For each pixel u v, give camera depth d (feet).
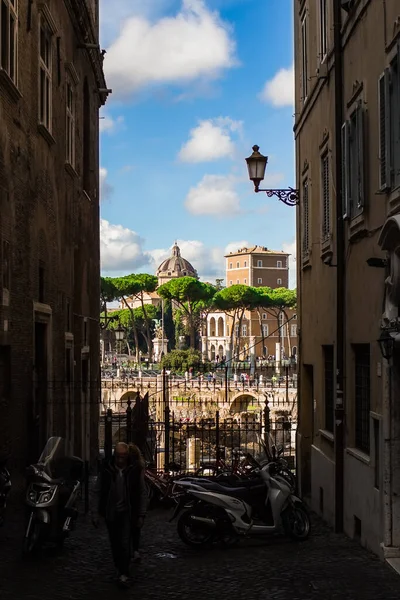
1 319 39.34
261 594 26.68
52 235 54.60
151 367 284.82
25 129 45.50
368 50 36.52
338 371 42.06
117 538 27.71
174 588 27.58
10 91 41.22
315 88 50.60
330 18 46.01
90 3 78.95
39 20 49.70
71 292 63.77
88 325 74.49
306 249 55.47
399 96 30.83
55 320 55.88
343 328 42.29
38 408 51.39
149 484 53.01
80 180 69.41
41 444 50.98
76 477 34.58
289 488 38.73
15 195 42.86
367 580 28.84
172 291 342.64
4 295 40.01
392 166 31.81
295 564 32.09
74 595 26.16
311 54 53.36
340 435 41.88
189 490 36.45
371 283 36.09
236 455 59.26
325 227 48.21
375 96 35.06
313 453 51.83
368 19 36.47
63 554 32.96
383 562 32.09
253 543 37.81
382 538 32.83
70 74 63.46
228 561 32.94
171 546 37.11
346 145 40.09
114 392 210.18
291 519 38.24
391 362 32.42
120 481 28.27
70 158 63.98
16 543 34.27
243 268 500.74
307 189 55.01
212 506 36.32
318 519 47.73
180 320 400.88
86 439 71.00
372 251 35.96
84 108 76.33
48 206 53.11
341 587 27.66
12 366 42.11
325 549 36.04
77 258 68.18
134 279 334.44
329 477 45.27
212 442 108.58
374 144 35.35
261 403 189.37
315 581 28.60
